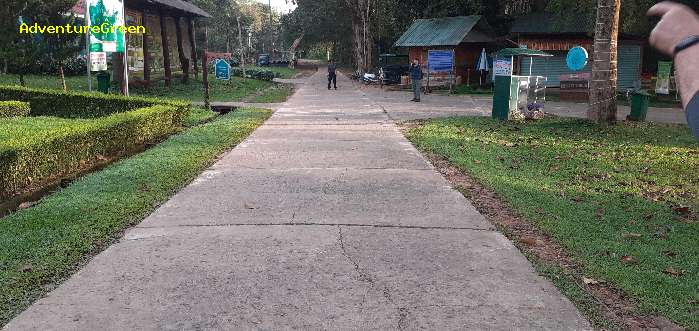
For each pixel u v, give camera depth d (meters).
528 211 6.01
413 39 32.28
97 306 3.64
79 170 8.77
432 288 3.94
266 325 3.38
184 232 5.20
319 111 17.97
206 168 8.39
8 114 14.90
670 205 6.55
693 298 3.80
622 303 3.76
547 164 9.06
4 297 3.75
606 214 6.05
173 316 3.50
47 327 3.36
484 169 8.41
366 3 42.25
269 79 40.09
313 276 4.14
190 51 36.19
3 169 6.93
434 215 5.83
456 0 33.78
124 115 11.19
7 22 19.28
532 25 29.17
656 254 4.72
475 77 32.88
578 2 24.94
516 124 14.30
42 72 28.50
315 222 5.53
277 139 11.45
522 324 3.42
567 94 24.59
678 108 21.12
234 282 4.02
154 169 8.02
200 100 23.23
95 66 17.31
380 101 22.62
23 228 5.20
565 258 4.64
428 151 10.12
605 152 10.41
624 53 28.53
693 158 9.86
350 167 8.46
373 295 3.82
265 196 6.58
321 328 3.35
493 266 4.38
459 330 3.33
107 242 4.96
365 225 5.44
